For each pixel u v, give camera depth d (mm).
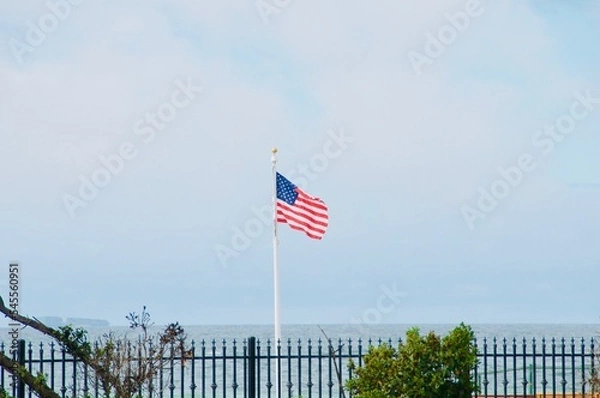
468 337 20734
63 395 22719
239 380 55094
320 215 28750
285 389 48062
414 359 20531
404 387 20391
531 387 31844
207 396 45531
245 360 23969
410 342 20781
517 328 197625
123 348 22422
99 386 22547
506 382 24297
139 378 22062
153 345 22875
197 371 60750
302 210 28750
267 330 179500
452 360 20406
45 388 22328
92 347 26484
